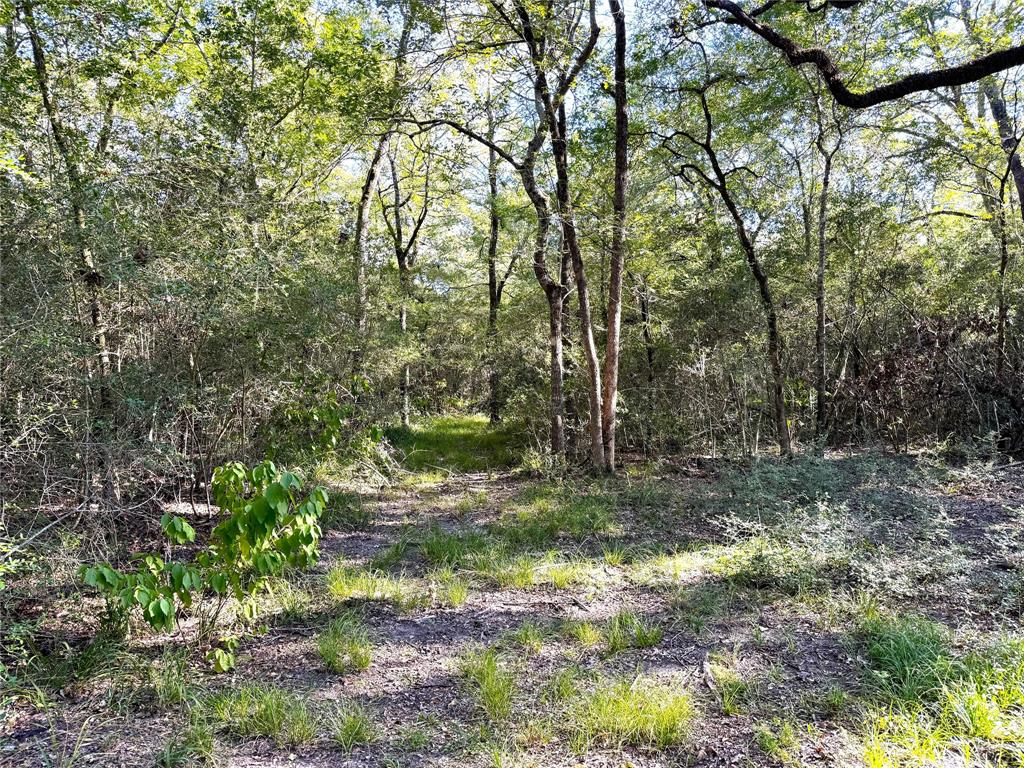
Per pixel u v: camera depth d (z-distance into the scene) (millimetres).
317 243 7766
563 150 8766
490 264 15445
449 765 2643
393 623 4172
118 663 3373
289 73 8367
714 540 5898
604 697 3029
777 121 9859
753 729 2854
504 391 13633
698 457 10320
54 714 2955
